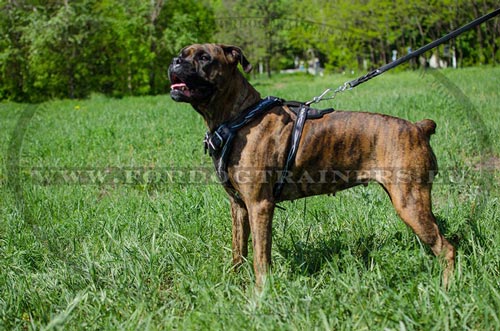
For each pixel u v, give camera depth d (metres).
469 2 28.45
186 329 3.43
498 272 3.98
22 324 3.78
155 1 23.83
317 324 3.37
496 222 4.80
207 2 26.47
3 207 6.20
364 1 29.97
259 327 3.37
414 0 28.53
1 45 23.98
